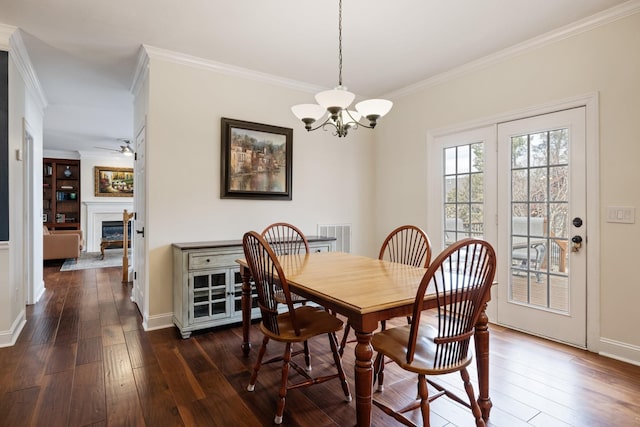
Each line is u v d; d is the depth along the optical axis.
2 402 1.93
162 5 2.40
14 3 2.35
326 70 3.54
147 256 3.08
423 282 1.42
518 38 2.88
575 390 2.08
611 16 2.47
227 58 3.27
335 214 4.25
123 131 6.19
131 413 1.84
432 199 3.82
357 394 1.46
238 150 3.50
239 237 3.55
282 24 2.66
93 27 2.69
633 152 2.41
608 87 2.52
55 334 2.96
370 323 1.45
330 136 4.21
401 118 4.17
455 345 1.52
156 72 3.09
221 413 1.85
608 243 2.54
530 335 2.96
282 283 1.74
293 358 2.51
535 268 2.97
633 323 2.43
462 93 3.49
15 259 2.91
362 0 2.34
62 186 8.34
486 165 3.31
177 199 3.20
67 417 1.80
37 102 3.99
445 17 2.55
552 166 2.85
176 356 2.54
